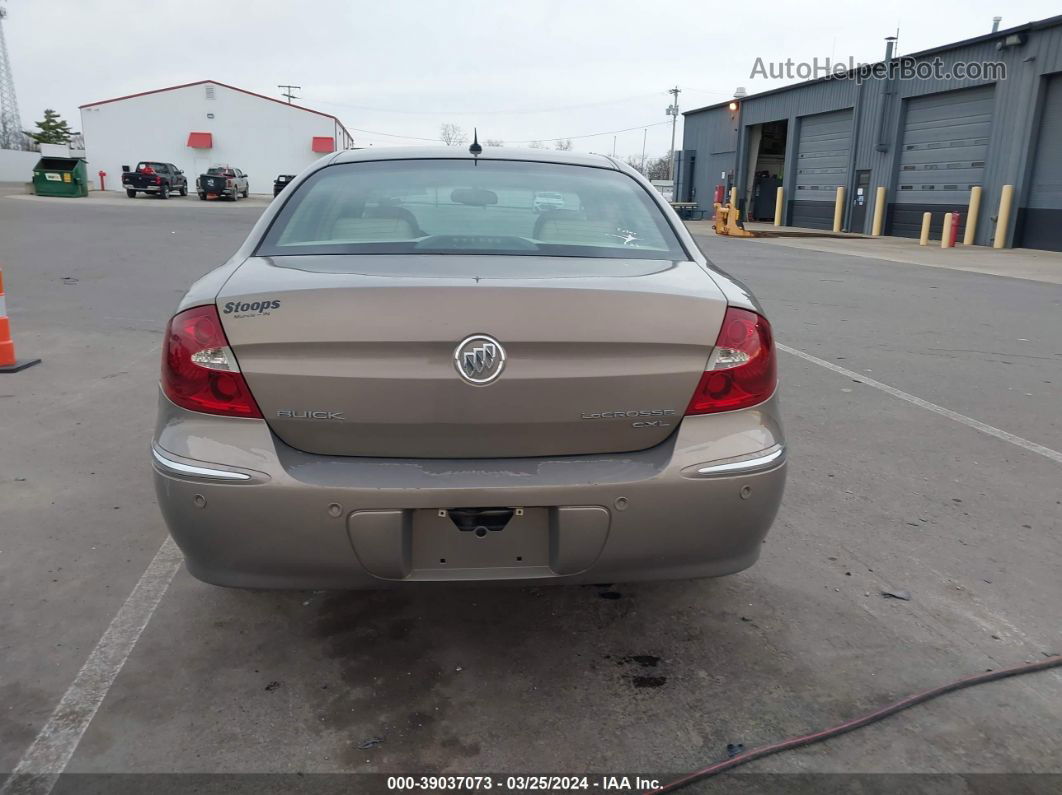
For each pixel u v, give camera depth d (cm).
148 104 5397
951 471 436
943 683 254
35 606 292
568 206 299
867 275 1365
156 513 371
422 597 306
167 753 221
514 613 295
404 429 219
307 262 252
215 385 221
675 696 248
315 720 235
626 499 223
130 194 3956
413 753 222
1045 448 475
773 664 264
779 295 1092
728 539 236
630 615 294
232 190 4009
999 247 2034
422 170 315
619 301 222
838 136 2764
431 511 222
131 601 297
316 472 220
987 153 2095
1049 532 363
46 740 225
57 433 475
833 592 310
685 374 228
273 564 225
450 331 214
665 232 294
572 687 252
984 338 809
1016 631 284
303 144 5569
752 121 3291
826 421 522
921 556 339
